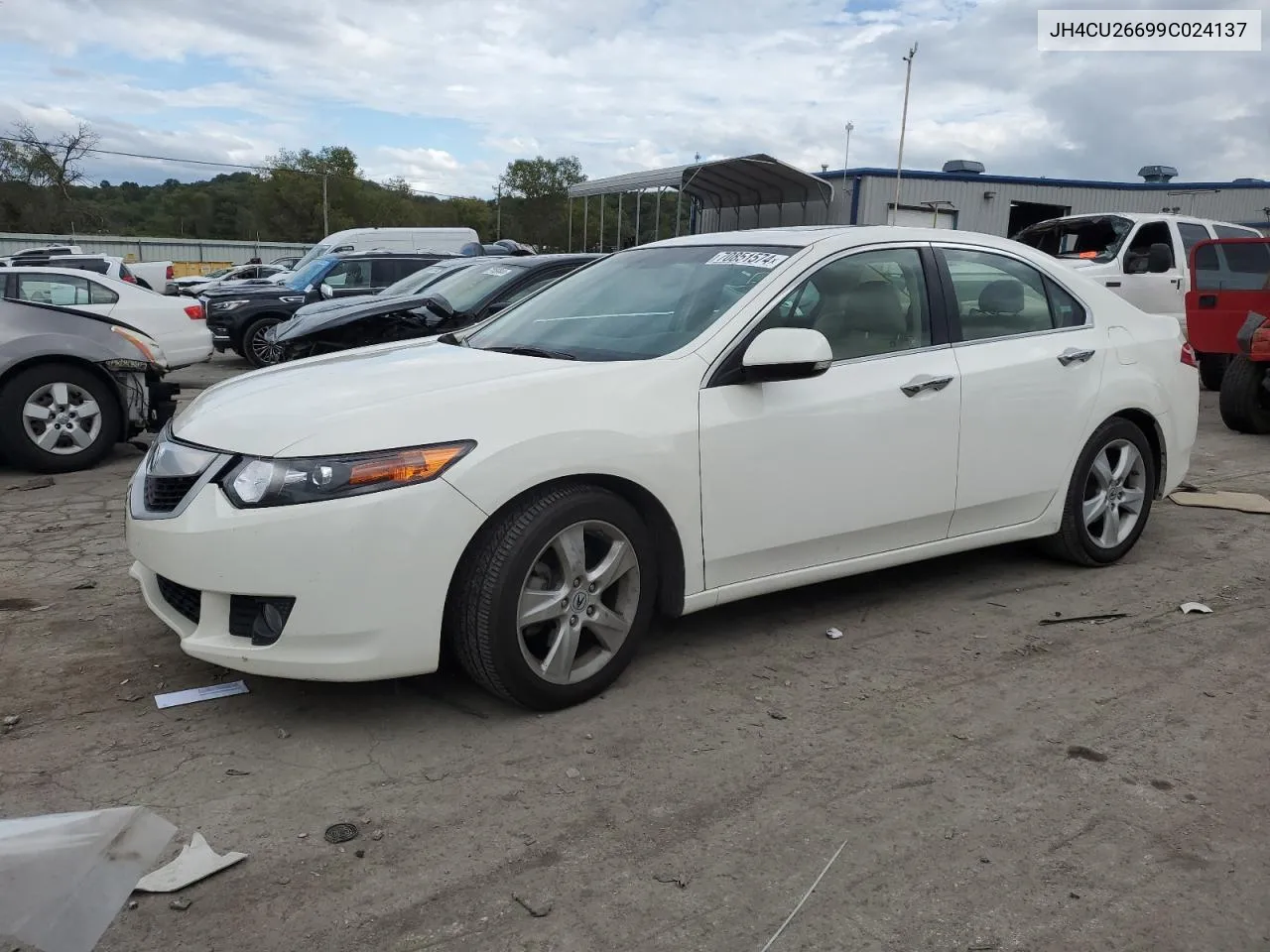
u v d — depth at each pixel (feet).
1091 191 90.48
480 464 10.11
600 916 7.74
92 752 10.14
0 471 23.86
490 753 10.21
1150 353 16.20
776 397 12.12
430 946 7.40
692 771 9.91
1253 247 31.35
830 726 10.86
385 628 9.95
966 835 8.84
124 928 7.52
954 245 14.39
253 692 11.52
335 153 317.01
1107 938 7.54
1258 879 8.27
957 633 13.52
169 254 192.24
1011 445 14.30
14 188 249.55
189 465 10.51
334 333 27.73
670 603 11.90
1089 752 10.34
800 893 8.03
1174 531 18.48
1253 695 11.69
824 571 12.95
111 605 14.34
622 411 11.07
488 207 343.87
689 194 89.51
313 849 8.55
